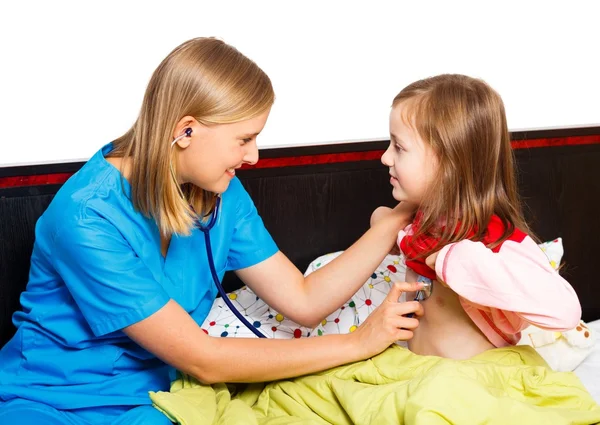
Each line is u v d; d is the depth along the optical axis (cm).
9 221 157
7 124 170
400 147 139
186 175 130
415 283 143
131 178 130
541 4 225
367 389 133
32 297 140
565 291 127
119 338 137
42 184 159
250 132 127
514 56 224
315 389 142
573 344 179
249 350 134
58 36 172
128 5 178
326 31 200
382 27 207
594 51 234
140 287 127
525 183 214
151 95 126
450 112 134
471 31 218
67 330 136
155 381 142
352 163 191
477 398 118
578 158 220
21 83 170
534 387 130
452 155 134
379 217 155
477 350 144
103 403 134
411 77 212
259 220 158
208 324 171
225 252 150
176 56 125
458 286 129
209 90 122
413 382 125
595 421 122
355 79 205
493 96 139
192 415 131
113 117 179
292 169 184
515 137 209
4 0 167
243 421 131
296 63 199
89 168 133
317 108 202
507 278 126
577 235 226
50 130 174
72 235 126
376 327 141
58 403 133
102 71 177
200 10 186
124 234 131
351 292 152
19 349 138
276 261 156
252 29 194
